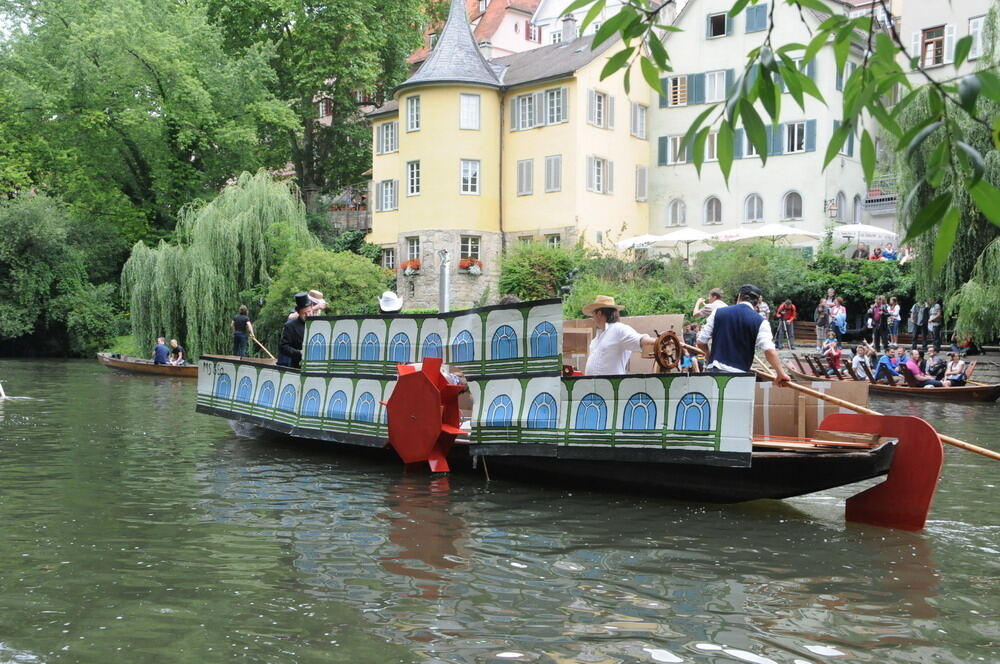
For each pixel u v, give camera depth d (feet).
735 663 13.93
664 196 132.67
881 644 14.83
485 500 26.96
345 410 35.35
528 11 190.19
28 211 130.72
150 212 140.26
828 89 116.78
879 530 23.38
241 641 14.69
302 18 136.26
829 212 117.50
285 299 98.78
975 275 73.05
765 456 25.14
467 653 14.24
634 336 27.96
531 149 126.72
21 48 132.87
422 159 128.06
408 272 127.54
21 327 131.44
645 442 26.21
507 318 29.89
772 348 26.00
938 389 69.05
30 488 28.14
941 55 114.01
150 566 19.16
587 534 22.49
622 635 15.14
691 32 128.36
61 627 15.30
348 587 17.76
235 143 132.26
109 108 133.08
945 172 7.48
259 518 24.12
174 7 138.72
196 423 47.09
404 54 149.79
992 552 21.08
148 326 104.06
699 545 21.48
